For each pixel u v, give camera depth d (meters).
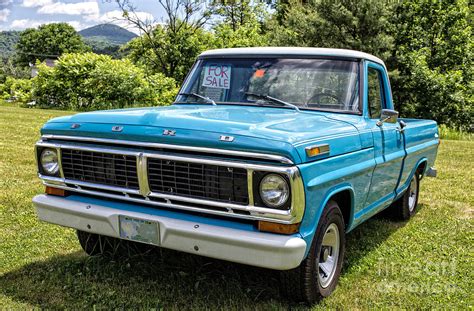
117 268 4.05
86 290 3.64
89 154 3.59
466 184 8.32
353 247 4.86
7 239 4.74
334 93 4.28
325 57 4.46
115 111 3.92
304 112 4.11
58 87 26.73
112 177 3.52
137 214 3.37
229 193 3.09
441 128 20.75
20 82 36.16
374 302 3.63
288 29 27.44
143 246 4.25
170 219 3.25
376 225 5.71
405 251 4.80
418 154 5.64
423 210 6.54
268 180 2.96
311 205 3.12
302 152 3.01
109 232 3.50
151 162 3.32
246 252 3.01
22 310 3.32
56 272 3.96
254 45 32.28
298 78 4.37
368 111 4.46
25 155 9.55
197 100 4.62
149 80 27.44
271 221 3.00
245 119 3.46
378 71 4.88
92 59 27.20
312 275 3.38
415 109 24.61
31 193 6.46
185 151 3.18
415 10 25.50
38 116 18.84
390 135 4.65
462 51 25.64
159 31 31.73
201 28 32.66
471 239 5.25
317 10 25.91
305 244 3.04
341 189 3.53
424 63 24.11
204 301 3.52
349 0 25.12
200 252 3.15
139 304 3.46
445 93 24.06
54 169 3.81
